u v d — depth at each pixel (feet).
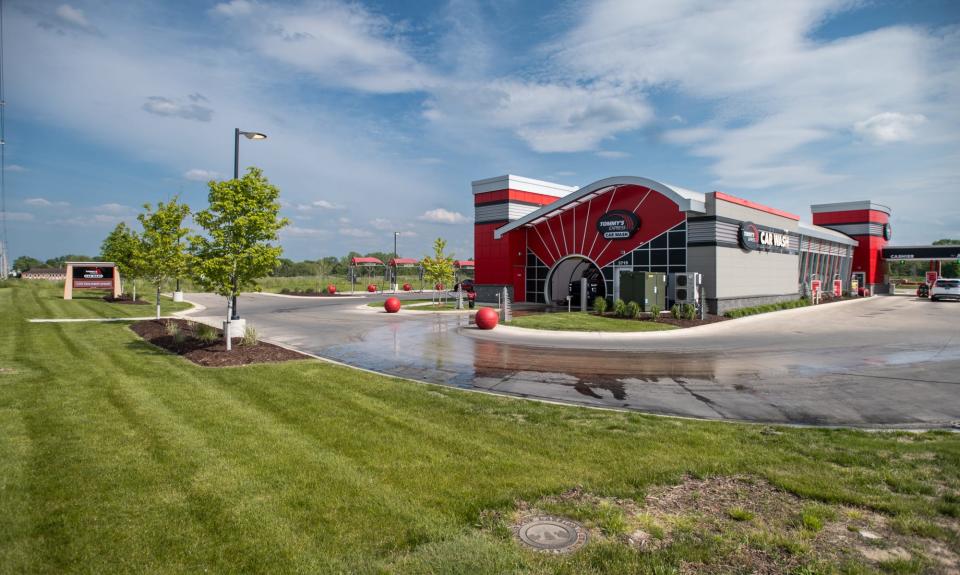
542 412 26.86
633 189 91.50
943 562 13.12
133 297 108.27
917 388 33.94
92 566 12.69
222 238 43.98
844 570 12.75
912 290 194.29
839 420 26.68
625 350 50.49
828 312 95.45
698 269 82.94
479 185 115.55
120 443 21.20
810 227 125.80
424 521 15.07
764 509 16.05
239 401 28.45
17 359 39.68
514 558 13.10
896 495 16.85
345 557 13.19
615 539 14.19
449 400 29.27
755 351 49.90
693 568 12.80
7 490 16.65
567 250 103.50
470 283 122.83
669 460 20.02
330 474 18.39
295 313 91.81
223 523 14.85
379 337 59.77
